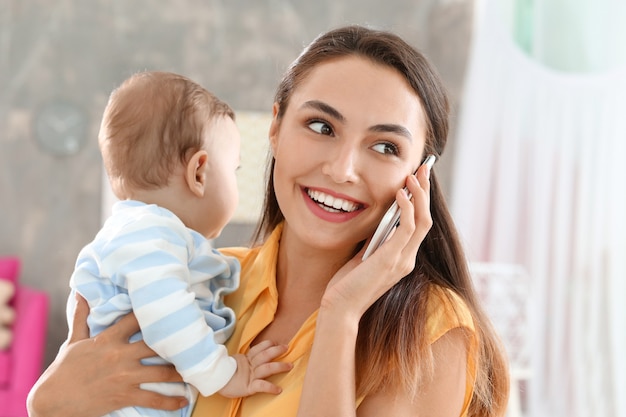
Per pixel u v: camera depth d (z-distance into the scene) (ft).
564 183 19.98
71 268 24.85
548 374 19.88
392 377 5.54
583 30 19.97
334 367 5.37
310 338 5.83
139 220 6.01
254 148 21.70
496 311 18.88
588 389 19.17
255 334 6.18
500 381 6.25
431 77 5.86
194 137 6.50
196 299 6.20
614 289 18.86
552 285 20.03
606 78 19.35
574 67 20.12
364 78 5.59
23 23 24.64
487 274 19.07
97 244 6.09
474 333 5.71
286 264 6.36
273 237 6.50
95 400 5.75
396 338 5.54
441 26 26.32
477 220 21.63
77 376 5.79
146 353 5.90
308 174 5.71
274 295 6.25
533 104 20.77
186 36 25.53
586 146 19.66
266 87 25.90
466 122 21.68
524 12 21.25
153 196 6.49
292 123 5.80
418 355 5.48
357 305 5.48
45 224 24.76
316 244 5.76
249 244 7.36
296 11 26.11
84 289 6.12
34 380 21.59
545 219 20.25
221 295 6.53
